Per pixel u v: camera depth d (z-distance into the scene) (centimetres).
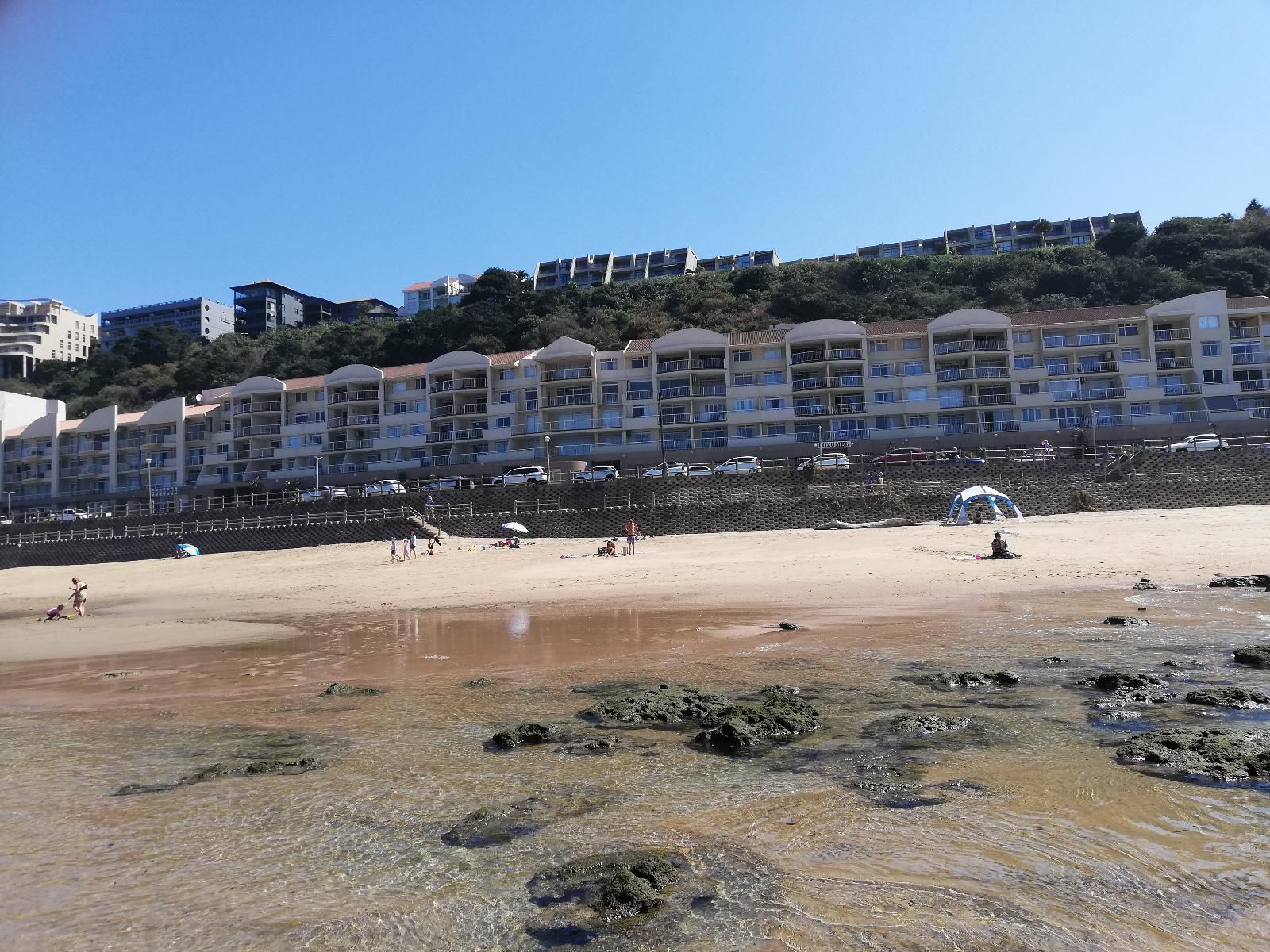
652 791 602
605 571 2831
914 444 6203
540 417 6919
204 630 1920
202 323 16500
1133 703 801
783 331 6950
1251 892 401
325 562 3884
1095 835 479
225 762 730
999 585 1983
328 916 421
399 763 703
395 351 10256
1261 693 801
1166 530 3056
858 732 739
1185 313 6178
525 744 747
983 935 366
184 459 7788
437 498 5206
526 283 11994
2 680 1302
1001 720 761
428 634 1638
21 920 426
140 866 497
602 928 393
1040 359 6406
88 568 4628
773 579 2356
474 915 416
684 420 6619
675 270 15538
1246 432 5747
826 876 441
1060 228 14062
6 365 15575
